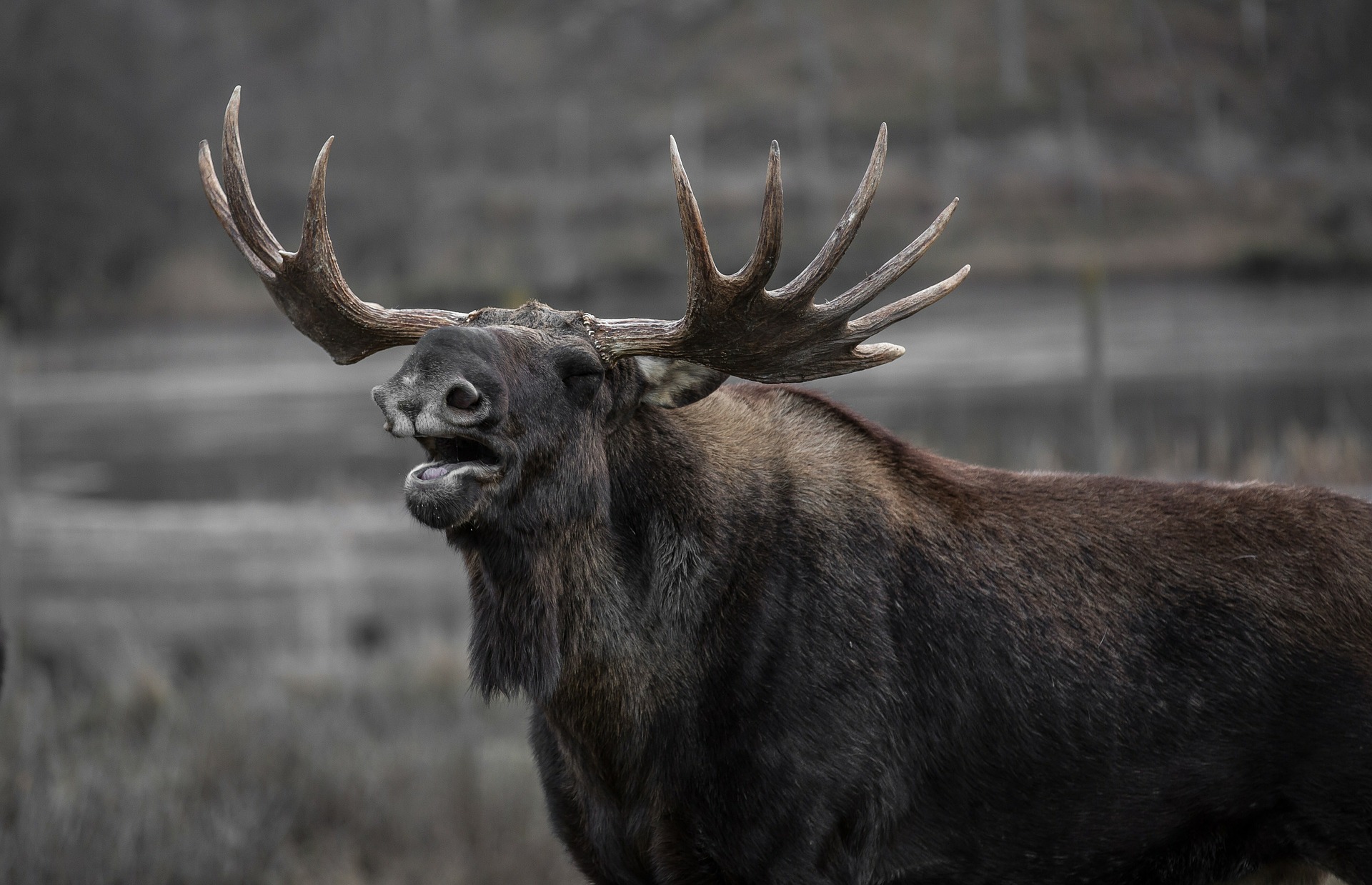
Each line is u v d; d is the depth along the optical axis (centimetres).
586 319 1456
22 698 3275
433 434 1273
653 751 1420
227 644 4641
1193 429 7700
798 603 1416
